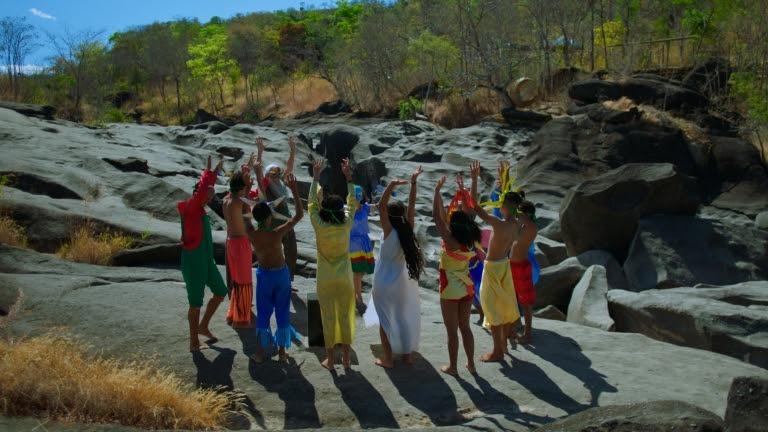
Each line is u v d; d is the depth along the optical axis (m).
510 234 7.08
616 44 30.59
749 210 17.50
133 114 50.62
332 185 23.83
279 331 6.82
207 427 5.63
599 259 12.02
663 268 11.58
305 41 51.53
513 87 28.06
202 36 57.88
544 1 30.89
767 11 25.61
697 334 8.50
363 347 7.42
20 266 9.27
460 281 6.66
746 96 23.12
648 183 12.26
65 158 14.63
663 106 22.84
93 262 10.16
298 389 6.39
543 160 19.91
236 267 7.58
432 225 13.64
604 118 20.73
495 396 6.31
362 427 5.83
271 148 24.12
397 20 40.44
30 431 4.84
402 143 25.53
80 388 5.44
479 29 32.62
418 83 37.25
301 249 11.34
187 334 7.41
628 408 4.52
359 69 40.06
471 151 23.34
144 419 5.44
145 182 13.45
